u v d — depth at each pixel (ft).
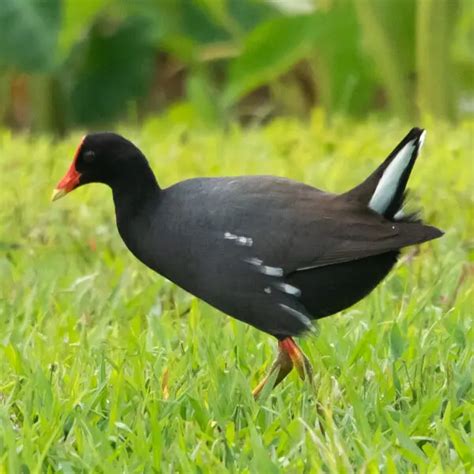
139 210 31.53
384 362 30.04
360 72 70.79
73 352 32.07
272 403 29.32
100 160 32.22
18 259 42.24
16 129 84.58
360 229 29.25
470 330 31.86
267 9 73.00
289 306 29.60
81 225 45.78
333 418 27.63
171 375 29.96
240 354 31.32
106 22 77.10
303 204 29.96
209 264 30.07
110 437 26.48
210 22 75.00
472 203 46.19
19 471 24.82
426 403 27.12
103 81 77.92
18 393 29.19
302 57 73.46
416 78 74.59
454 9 65.51
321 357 31.01
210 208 30.25
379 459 24.88
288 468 24.56
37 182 51.34
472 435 25.82
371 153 54.80
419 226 29.09
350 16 68.95
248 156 54.90
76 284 37.73
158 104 84.48
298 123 66.95
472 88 74.18
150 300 37.19
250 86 68.44
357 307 36.40
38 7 69.72
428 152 54.80
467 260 40.65
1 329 34.55
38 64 69.77
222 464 24.61
